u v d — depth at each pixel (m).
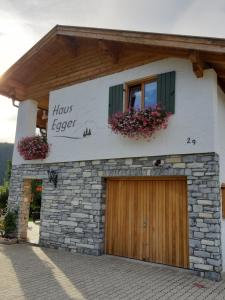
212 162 6.17
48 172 9.02
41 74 10.09
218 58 6.13
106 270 6.22
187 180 6.43
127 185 7.59
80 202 8.17
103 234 7.77
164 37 6.46
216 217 5.96
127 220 7.45
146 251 7.02
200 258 6.00
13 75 10.13
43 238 8.82
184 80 6.82
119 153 7.54
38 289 4.99
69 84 9.13
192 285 5.36
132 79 7.71
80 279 5.59
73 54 9.06
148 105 7.29
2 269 6.21
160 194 7.02
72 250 8.09
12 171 10.23
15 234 9.62
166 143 6.80
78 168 8.37
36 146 9.23
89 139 8.25
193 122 6.53
